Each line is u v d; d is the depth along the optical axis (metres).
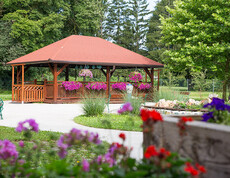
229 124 3.06
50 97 19.91
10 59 30.02
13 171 2.60
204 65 21.69
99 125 9.32
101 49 21.94
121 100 21.27
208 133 2.48
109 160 2.58
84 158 5.39
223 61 20.61
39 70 35.50
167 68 23.98
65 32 39.88
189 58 21.31
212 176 2.45
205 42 22.02
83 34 39.62
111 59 20.92
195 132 2.59
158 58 48.88
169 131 2.84
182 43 23.69
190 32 22.23
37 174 2.40
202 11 22.14
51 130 8.55
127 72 41.41
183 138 2.70
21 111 14.27
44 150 5.77
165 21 23.84
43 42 33.84
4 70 33.09
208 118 3.31
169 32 23.12
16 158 2.80
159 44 50.38
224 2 20.62
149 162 2.48
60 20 33.69
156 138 2.98
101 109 12.29
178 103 12.17
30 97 19.83
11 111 14.27
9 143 2.77
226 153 2.34
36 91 20.02
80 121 10.51
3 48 30.12
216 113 3.31
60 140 2.56
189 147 2.65
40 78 38.84
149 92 21.36
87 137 2.56
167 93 16.09
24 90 19.53
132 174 2.05
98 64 20.00
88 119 11.09
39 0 31.72
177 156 2.28
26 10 33.19
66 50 20.16
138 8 60.28
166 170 2.12
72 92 19.95
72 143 2.50
